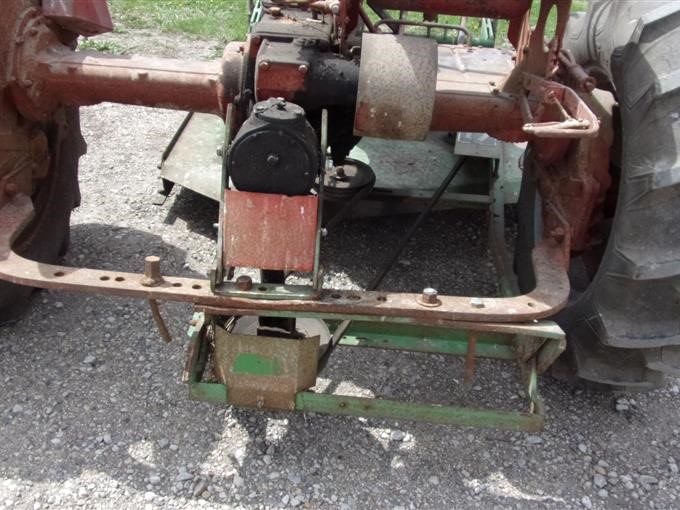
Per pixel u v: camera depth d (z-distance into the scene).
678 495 2.31
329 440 2.41
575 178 2.42
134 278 2.10
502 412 2.17
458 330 2.46
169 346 2.82
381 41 2.10
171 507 2.15
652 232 2.08
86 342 2.80
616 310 2.25
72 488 2.19
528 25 2.46
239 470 2.29
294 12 2.51
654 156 2.03
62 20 2.47
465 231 3.79
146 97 2.38
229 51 2.33
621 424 2.59
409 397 2.65
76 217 3.63
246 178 1.96
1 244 2.26
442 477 2.31
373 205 3.59
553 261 2.34
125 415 2.47
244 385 2.19
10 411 2.45
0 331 2.82
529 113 2.18
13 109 2.42
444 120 2.40
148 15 6.93
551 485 2.32
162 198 3.82
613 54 2.32
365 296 2.06
